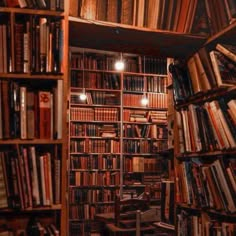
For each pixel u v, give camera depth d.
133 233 3.60
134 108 6.13
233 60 1.94
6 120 1.81
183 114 2.43
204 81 2.13
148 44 2.39
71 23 2.04
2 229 1.88
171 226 2.82
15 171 1.80
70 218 5.70
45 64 1.87
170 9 2.20
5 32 1.85
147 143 6.09
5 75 1.83
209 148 2.13
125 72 6.12
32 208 1.79
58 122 1.87
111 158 5.98
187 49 2.47
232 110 1.93
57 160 1.86
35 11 1.88
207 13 2.22
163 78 6.26
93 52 6.20
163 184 3.07
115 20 2.11
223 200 1.96
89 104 5.94
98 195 5.87
